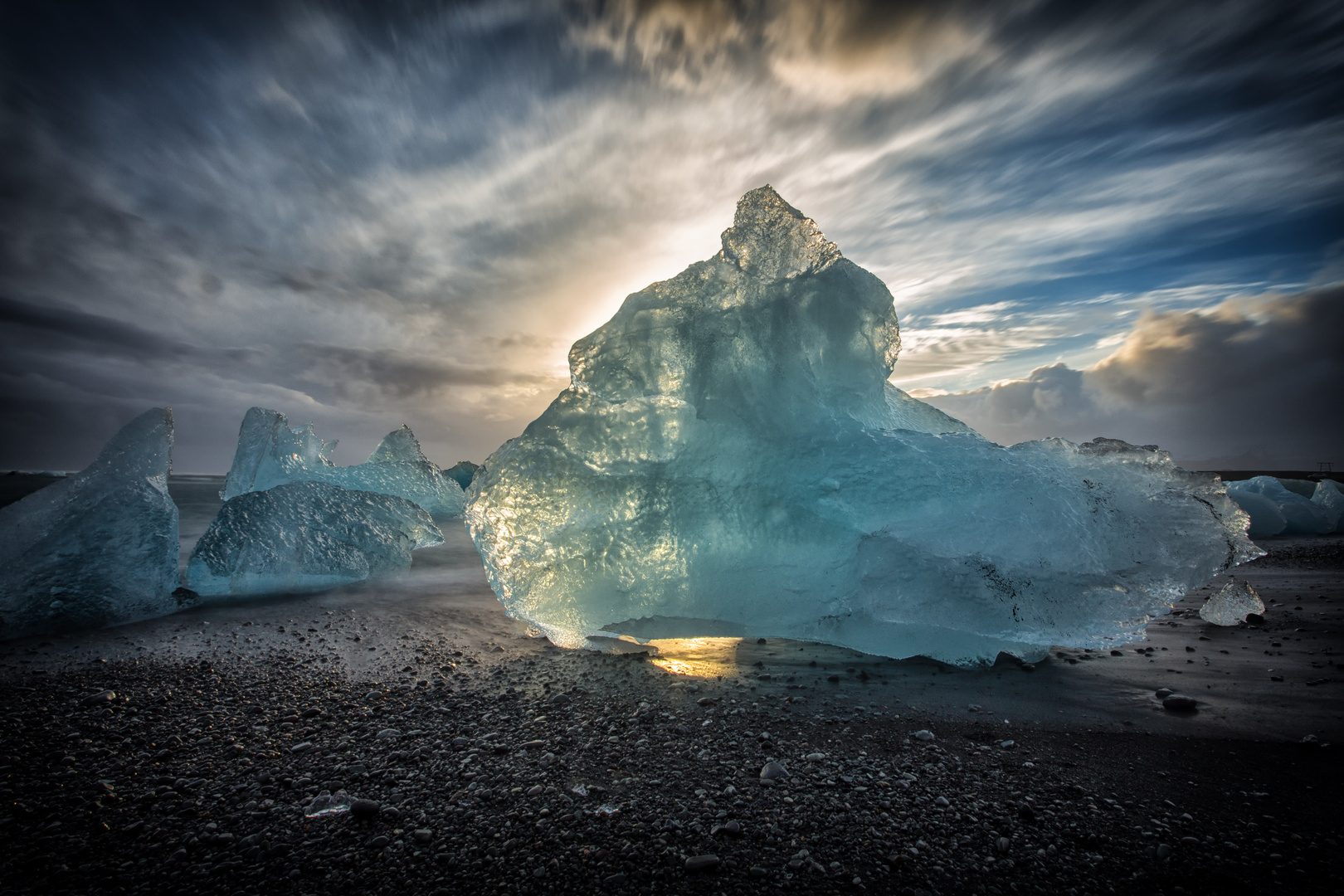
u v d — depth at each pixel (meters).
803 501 4.18
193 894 1.76
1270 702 3.02
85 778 2.40
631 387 4.44
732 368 4.49
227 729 2.84
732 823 2.02
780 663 3.82
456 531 9.68
